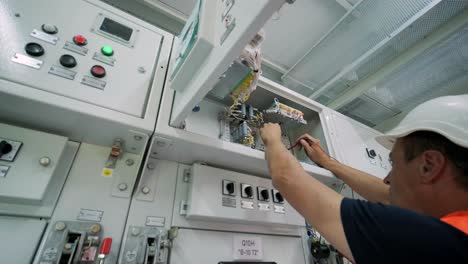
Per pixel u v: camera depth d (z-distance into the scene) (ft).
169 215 2.63
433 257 0.95
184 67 1.96
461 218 1.15
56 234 1.94
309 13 5.59
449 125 1.45
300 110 4.26
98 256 1.95
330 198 1.38
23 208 1.93
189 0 5.24
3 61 1.80
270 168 1.87
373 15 4.81
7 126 1.98
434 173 1.42
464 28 4.89
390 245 1.04
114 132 2.25
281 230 3.48
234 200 2.88
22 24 2.05
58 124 2.13
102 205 2.29
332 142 3.93
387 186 2.53
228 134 3.54
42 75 1.91
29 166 1.91
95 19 2.54
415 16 4.68
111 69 2.32
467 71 6.07
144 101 2.37
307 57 6.09
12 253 1.77
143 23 2.92
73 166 2.32
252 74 2.40
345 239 1.17
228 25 1.57
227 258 2.79
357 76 6.40
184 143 2.43
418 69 6.12
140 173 2.60
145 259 2.18
